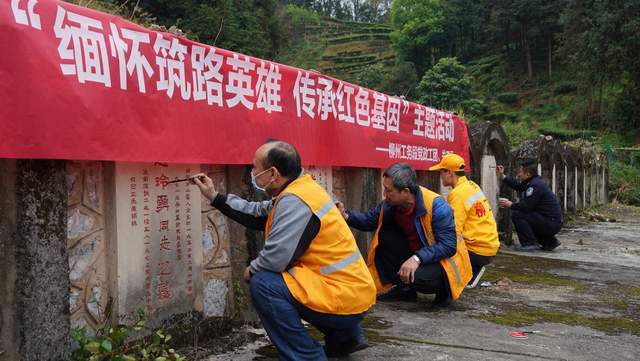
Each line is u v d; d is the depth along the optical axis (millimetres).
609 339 3529
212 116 3043
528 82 44062
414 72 42125
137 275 2748
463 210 4539
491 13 45469
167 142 2732
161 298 2889
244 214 2777
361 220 4129
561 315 4133
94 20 2389
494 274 5805
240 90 3268
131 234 2719
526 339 3469
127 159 2504
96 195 2605
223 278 3367
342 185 5082
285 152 2514
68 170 2459
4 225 2145
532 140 10781
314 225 2465
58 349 2316
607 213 14859
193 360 2836
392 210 4055
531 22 42875
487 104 43188
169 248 2939
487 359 3033
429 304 4363
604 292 4996
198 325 3088
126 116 2506
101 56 2396
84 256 2535
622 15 26562
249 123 3330
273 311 2445
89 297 2553
